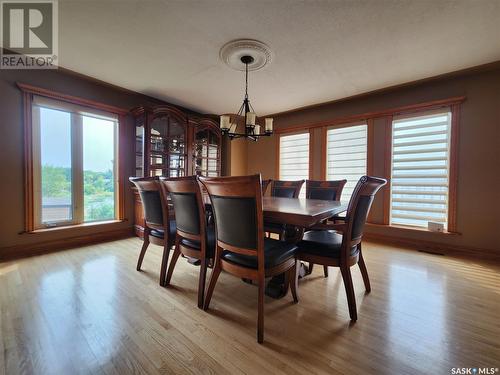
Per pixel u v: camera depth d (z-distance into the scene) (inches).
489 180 101.0
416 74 106.7
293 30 76.5
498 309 61.2
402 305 63.1
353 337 50.2
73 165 115.6
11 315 56.2
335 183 105.0
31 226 100.8
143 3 65.2
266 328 53.1
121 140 130.0
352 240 59.3
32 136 100.9
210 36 80.1
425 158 117.0
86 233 117.5
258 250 49.6
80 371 40.4
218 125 169.6
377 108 130.6
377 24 73.2
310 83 116.7
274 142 175.8
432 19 70.6
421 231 116.1
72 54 92.1
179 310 60.0
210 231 72.0
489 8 65.7
